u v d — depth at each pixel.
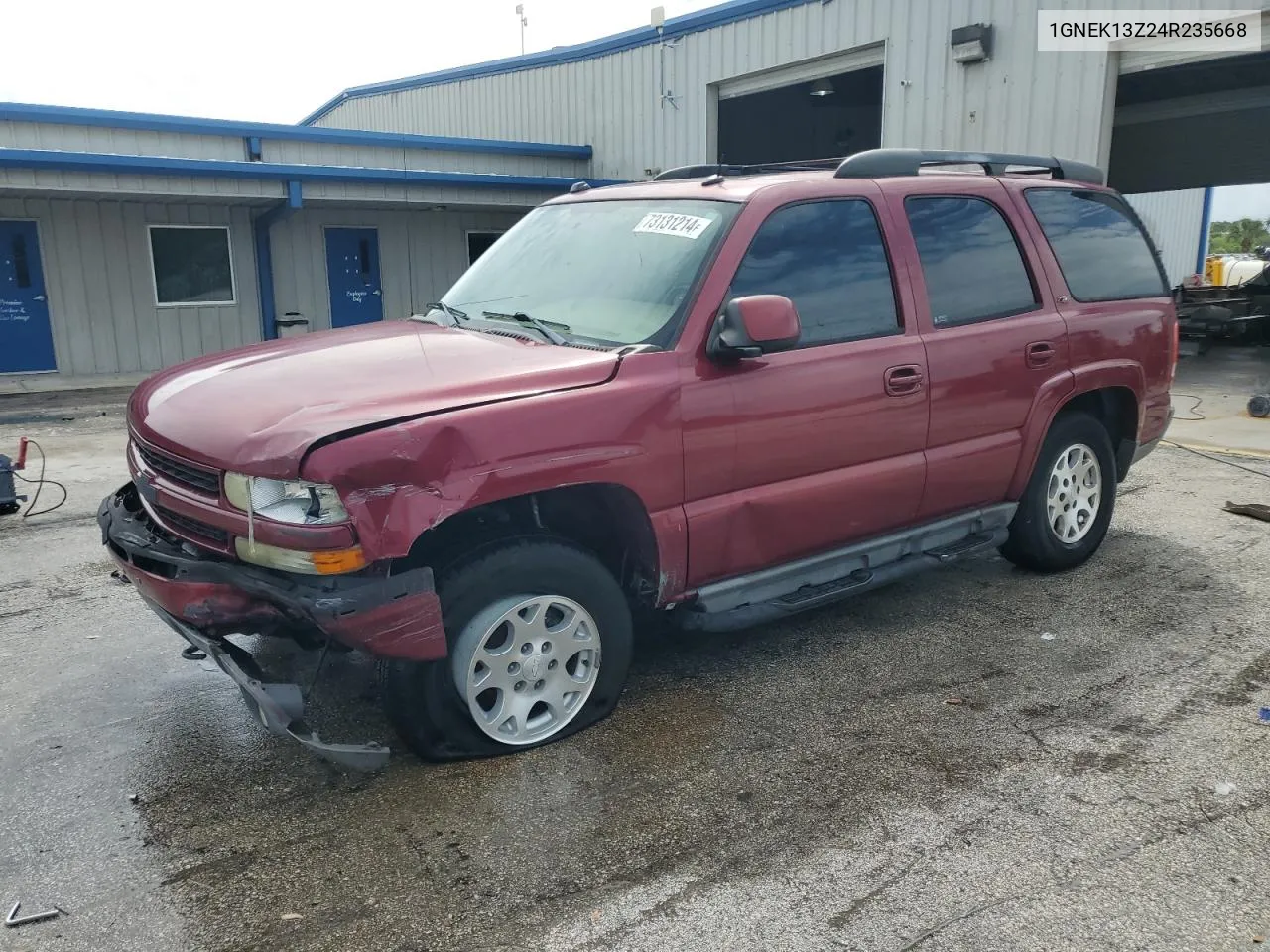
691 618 3.76
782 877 2.81
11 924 2.63
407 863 2.88
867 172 4.25
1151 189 24.77
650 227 3.99
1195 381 13.19
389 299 17.98
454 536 3.39
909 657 4.32
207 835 3.03
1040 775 3.35
